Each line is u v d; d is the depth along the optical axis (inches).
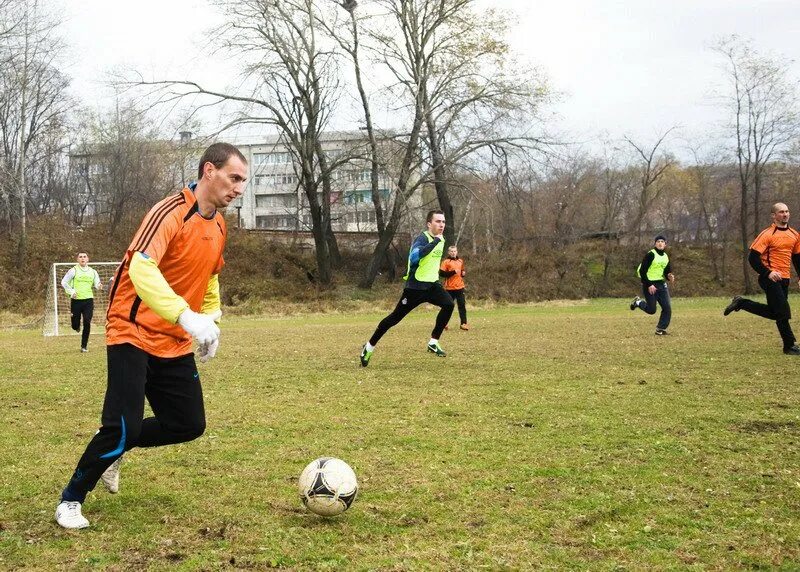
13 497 180.5
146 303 147.4
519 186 1584.6
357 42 1437.0
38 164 1771.7
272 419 279.6
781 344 524.1
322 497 159.5
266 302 1449.3
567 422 265.6
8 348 644.1
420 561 136.9
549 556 139.3
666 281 625.0
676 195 1937.7
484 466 205.9
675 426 255.4
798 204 1793.8
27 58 1378.0
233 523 159.9
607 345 549.3
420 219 1795.0
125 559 138.6
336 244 1770.4
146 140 1692.9
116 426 154.5
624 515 162.7
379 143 1546.5
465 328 730.2
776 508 165.9
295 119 1534.2
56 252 1510.8
